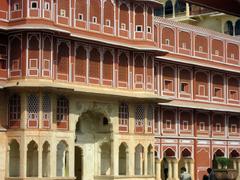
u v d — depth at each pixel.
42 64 32.31
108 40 36.56
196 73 46.50
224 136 48.84
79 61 35.25
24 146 31.88
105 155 37.50
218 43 48.66
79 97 34.94
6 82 32.78
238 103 50.75
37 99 32.16
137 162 38.38
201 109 46.09
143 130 38.16
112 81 37.00
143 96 37.66
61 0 34.19
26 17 32.44
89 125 37.56
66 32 33.03
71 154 34.03
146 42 38.34
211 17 56.25
